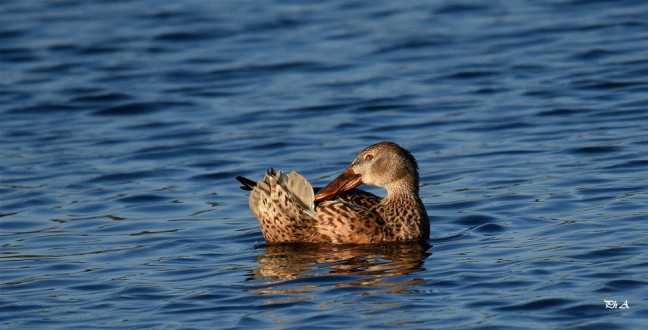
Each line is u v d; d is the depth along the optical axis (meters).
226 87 22.41
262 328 8.69
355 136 17.92
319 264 10.96
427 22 27.20
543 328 8.42
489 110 19.08
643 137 16.19
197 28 27.67
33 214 13.99
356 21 27.86
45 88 22.67
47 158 17.38
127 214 13.80
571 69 21.67
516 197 13.43
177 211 13.87
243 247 11.98
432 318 8.77
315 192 12.91
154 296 9.87
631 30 24.58
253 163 16.41
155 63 24.67
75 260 11.54
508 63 22.67
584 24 25.64
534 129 17.48
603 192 13.23
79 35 27.36
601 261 10.20
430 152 16.52
